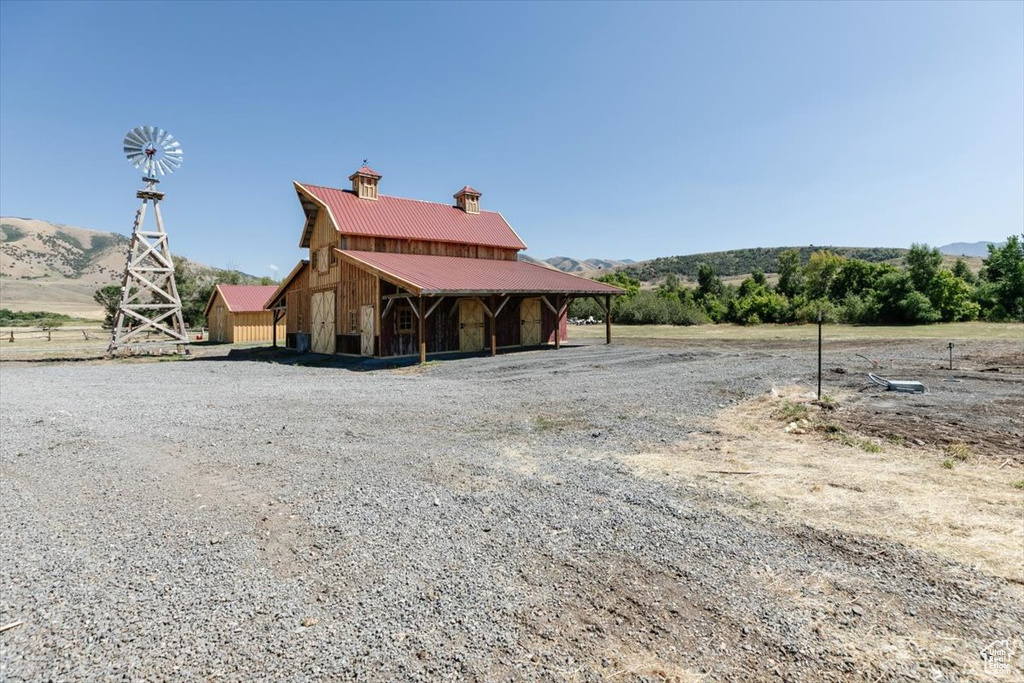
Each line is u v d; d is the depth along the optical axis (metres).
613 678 2.26
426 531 3.79
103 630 2.65
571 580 3.09
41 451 6.07
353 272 18.03
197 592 3.01
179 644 2.53
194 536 3.76
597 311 46.91
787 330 30.52
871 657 2.37
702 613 2.73
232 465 5.45
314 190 20.02
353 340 18.05
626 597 2.90
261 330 29.69
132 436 6.76
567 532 3.74
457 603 2.86
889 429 6.40
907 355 15.15
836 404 7.85
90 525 3.97
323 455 5.79
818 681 2.22
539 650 2.46
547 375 12.29
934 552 3.33
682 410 7.91
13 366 16.73
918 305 30.64
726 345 20.53
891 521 3.81
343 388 10.84
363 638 2.56
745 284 47.78
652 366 13.70
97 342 29.72
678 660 2.37
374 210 20.72
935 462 5.14
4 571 3.28
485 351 18.67
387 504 4.30
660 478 4.85
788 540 3.54
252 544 3.62
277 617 2.75
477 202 24.64
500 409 8.25
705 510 4.08
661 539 3.59
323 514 4.12
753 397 8.82
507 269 20.91
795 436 6.29
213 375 13.70
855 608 2.75
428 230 21.20
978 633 2.53
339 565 3.31
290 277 21.94
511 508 4.19
